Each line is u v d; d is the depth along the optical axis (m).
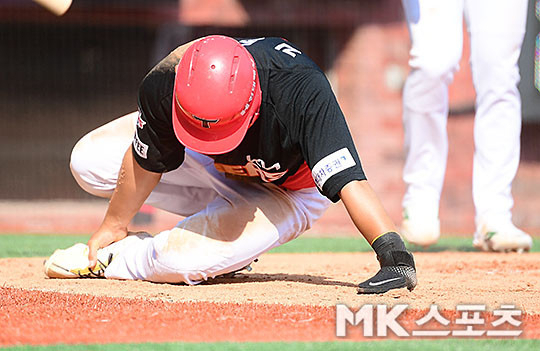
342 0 57.53
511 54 21.50
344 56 58.44
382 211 11.77
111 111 64.56
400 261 11.94
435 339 8.72
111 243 14.16
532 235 36.38
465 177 53.19
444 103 21.50
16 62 63.25
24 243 27.75
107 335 8.67
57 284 13.40
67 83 64.00
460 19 21.27
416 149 21.72
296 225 13.36
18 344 8.22
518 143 22.09
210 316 9.89
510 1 21.16
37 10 55.44
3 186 61.25
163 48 60.78
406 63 58.09
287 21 57.34
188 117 11.05
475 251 23.17
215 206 13.21
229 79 10.84
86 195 60.16
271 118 11.38
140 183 13.06
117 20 56.91
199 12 56.94
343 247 26.75
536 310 11.11
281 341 8.44
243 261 13.10
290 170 12.38
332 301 11.44
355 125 58.12
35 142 63.47
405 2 21.39
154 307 10.59
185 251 12.83
